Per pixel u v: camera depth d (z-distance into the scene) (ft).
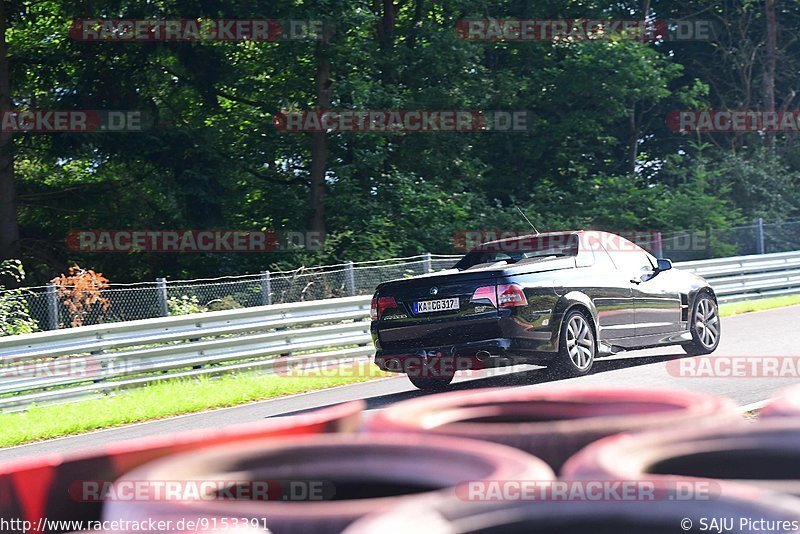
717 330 75.31
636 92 198.59
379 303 62.03
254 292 101.71
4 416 68.69
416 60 183.01
